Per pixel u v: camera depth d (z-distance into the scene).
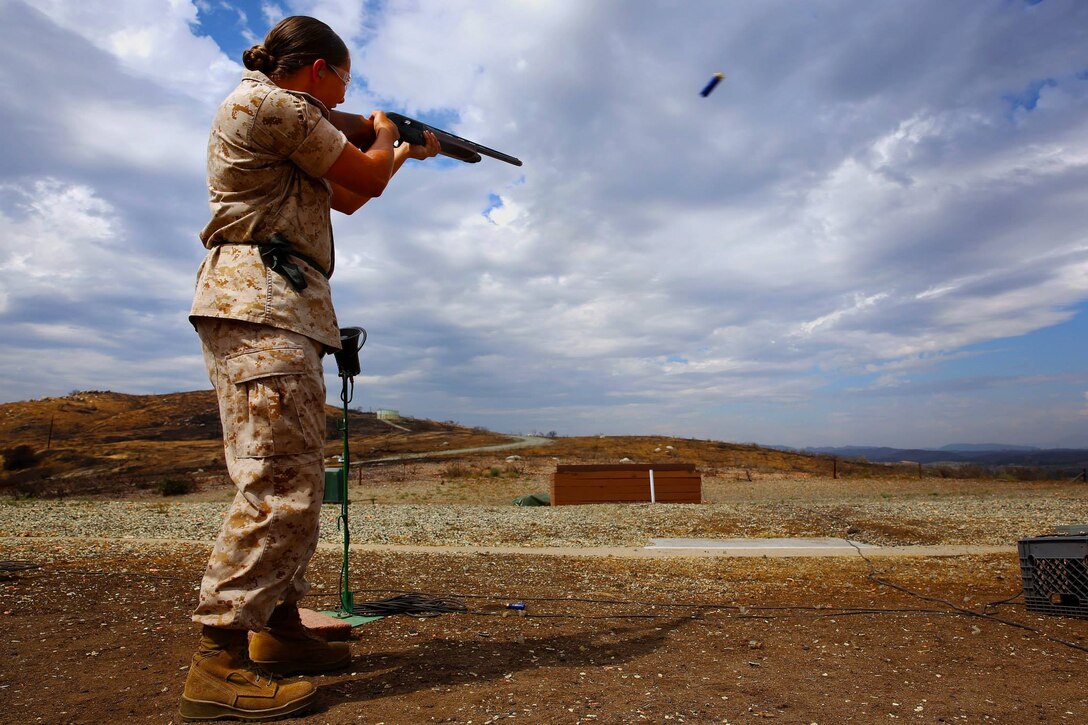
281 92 2.40
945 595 5.41
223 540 2.34
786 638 3.83
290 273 2.42
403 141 3.01
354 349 4.10
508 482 25.03
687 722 2.40
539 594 5.29
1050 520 11.05
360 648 3.39
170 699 2.59
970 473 31.09
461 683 2.80
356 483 24.97
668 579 6.27
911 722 2.49
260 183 2.43
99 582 5.12
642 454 38.22
